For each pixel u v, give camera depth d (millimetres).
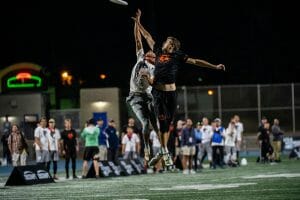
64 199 17500
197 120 48656
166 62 13039
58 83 72062
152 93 13188
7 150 45344
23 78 55906
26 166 25016
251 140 49312
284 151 50031
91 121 28891
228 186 20031
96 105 49594
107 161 30219
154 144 32469
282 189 18078
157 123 13852
